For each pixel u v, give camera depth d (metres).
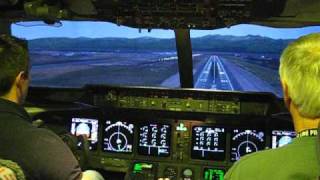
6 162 1.39
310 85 1.21
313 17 3.17
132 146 3.74
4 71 1.79
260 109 3.57
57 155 1.72
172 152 3.69
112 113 3.77
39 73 4.93
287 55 1.27
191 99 3.67
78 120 3.79
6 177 1.31
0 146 1.70
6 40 1.86
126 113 3.76
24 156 1.69
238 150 3.61
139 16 3.14
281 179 1.20
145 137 3.72
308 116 1.24
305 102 1.22
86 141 3.26
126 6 2.97
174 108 3.69
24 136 1.72
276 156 1.26
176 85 4.61
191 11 2.97
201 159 3.66
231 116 3.62
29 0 3.15
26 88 1.92
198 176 3.64
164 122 3.69
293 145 1.25
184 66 4.21
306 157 1.21
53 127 3.44
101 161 3.78
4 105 1.79
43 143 1.72
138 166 3.71
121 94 3.76
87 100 3.83
